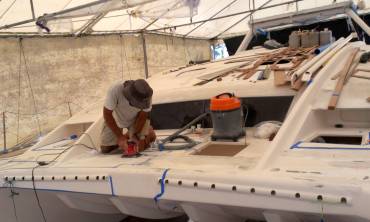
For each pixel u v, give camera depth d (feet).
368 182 4.91
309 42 13.52
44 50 23.40
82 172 7.03
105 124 8.48
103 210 8.42
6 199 8.24
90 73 26.50
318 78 8.11
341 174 5.28
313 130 7.39
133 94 7.74
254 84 9.30
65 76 24.73
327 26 18.06
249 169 5.89
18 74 22.03
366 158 5.77
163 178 6.15
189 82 11.00
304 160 5.99
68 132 10.70
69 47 24.97
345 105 7.29
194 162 6.71
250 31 17.25
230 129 8.02
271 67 10.34
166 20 29.96
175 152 7.64
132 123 8.42
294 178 5.28
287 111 8.66
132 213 7.13
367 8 24.94
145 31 31.01
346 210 4.84
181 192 6.01
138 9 23.91
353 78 8.29
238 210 6.20
